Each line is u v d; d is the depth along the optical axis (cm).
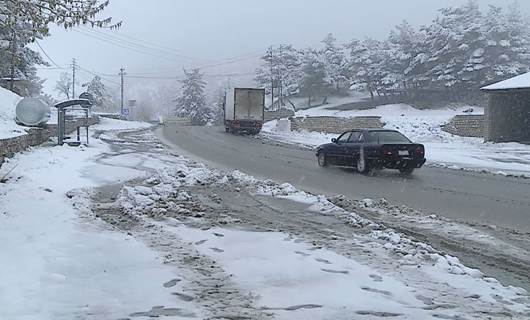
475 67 6097
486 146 3362
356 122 4728
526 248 818
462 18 6588
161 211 1023
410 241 812
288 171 1923
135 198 1110
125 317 512
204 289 593
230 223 947
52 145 2373
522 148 3159
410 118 4684
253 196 1265
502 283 650
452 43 6212
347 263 695
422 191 1455
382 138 1864
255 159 2381
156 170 1759
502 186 1580
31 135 2183
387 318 517
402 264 696
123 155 2275
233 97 4344
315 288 599
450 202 1272
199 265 681
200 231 872
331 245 791
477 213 1125
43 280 607
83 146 2469
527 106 3638
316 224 952
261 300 561
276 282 618
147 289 589
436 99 6550
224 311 530
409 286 611
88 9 1030
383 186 1552
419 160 1817
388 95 7169
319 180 1677
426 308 546
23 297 554
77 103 2398
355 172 1909
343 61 7956
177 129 5209
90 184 1370
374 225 931
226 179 1505
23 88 4006
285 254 735
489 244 840
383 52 7188
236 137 4059
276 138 4000
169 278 628
